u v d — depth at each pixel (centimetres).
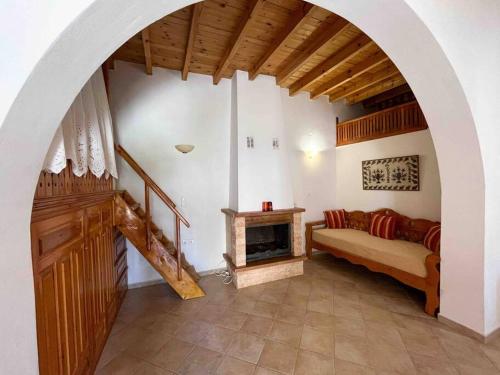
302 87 375
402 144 355
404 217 348
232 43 262
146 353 192
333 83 371
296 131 422
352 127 432
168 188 338
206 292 300
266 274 329
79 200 151
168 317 244
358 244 328
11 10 61
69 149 132
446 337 203
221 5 214
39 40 62
